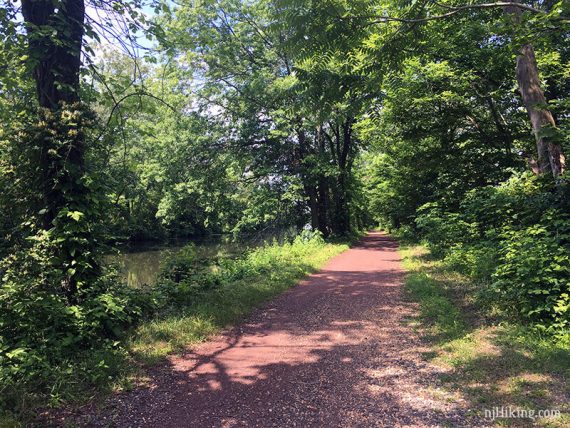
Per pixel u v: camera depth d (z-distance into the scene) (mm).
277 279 11180
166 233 40250
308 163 25453
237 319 7488
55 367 4453
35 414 3701
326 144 33125
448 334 5898
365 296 9344
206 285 9195
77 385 4312
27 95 6668
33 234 6176
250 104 23297
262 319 7605
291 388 4473
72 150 6133
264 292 9477
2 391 3828
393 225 41594
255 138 24484
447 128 14508
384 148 19484
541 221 7156
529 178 8930
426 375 4613
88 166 6379
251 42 22750
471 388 4117
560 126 9273
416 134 14914
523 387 4008
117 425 3662
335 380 4664
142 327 6176
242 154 25062
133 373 4789
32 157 5887
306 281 11906
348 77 4738
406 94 12984
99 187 6172
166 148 23688
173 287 7996
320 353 5645
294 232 30516
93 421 3711
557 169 8102
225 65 23031
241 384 4605
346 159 32750
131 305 6391
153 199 33375
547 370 4320
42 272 5520
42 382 4199
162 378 4781
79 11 6488
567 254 5859
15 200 6027
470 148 14492
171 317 6832
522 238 6816
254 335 6594
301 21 4309
